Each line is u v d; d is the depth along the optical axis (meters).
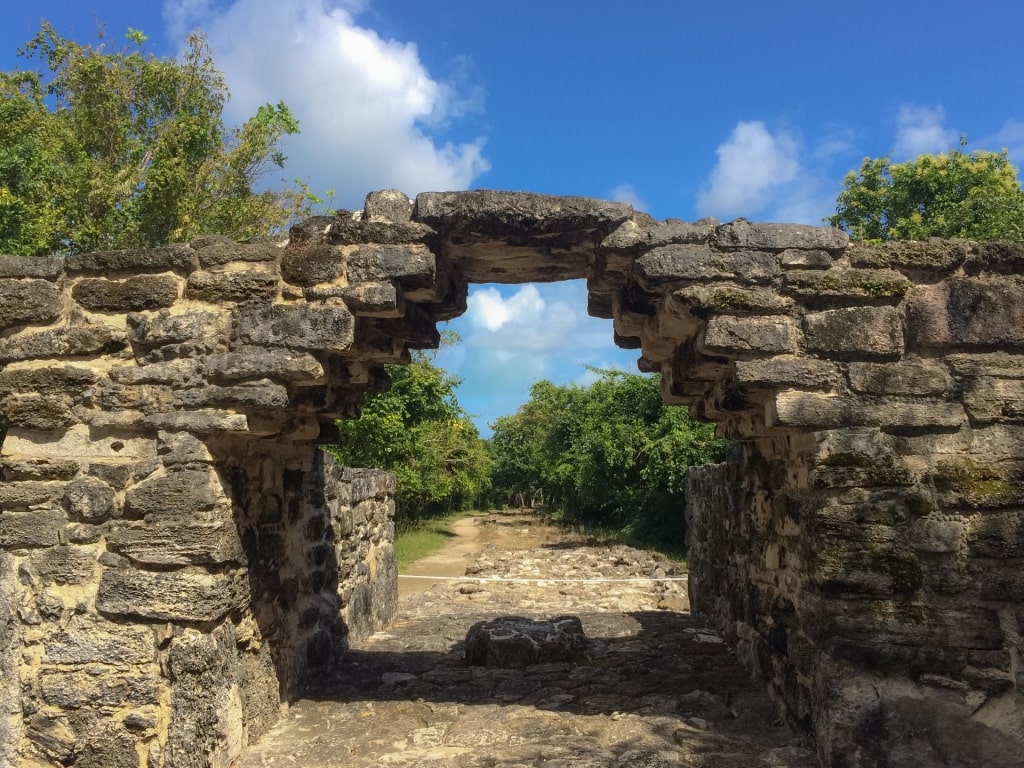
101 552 4.01
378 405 15.84
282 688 5.05
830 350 4.01
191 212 12.73
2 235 11.18
